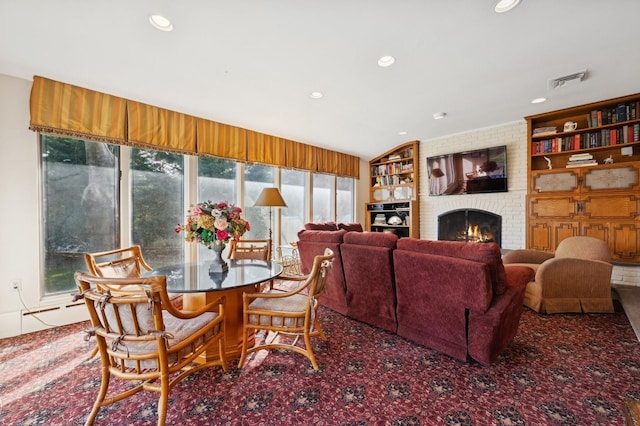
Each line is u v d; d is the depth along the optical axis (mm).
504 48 2203
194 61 2258
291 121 3797
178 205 3449
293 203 4941
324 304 2961
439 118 3951
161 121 3143
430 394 1586
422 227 5273
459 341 1897
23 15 1690
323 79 2641
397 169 5680
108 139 2770
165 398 1300
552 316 2750
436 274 1877
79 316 2678
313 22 1824
